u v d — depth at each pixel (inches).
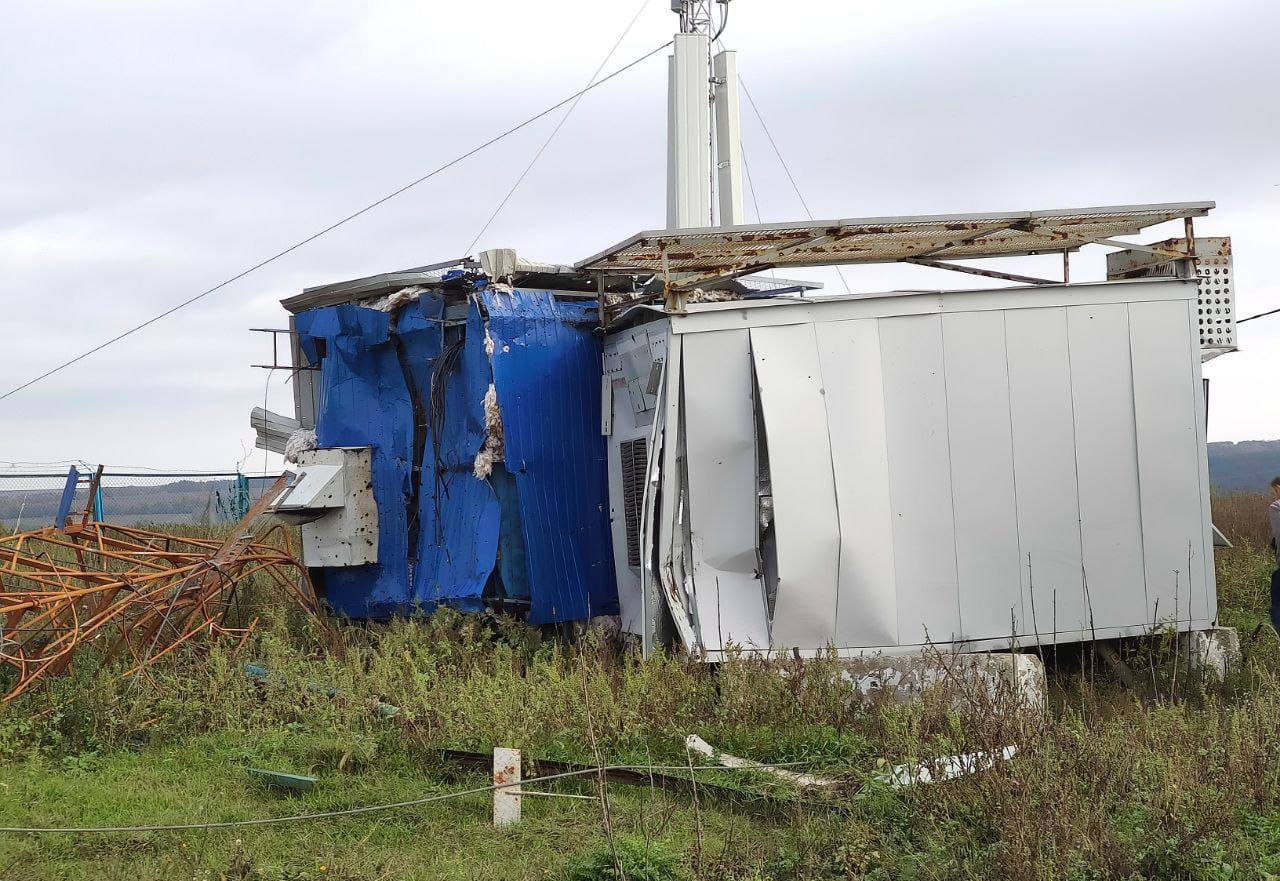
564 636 448.5
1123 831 233.9
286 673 353.1
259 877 225.8
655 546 380.2
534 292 463.5
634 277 497.7
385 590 485.4
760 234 372.5
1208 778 251.0
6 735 300.0
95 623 351.9
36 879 221.6
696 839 233.0
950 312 384.5
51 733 309.3
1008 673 356.5
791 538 366.6
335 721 320.8
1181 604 392.8
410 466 486.3
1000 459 383.9
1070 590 385.7
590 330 468.8
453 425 465.1
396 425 492.4
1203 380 421.7
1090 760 259.3
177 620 400.8
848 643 370.6
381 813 264.7
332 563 489.7
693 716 319.9
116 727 318.7
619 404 452.1
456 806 269.0
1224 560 552.4
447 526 465.4
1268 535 713.0
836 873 229.0
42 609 353.1
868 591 371.2
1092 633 382.9
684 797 273.4
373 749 298.0
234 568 428.5
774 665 337.7
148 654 361.4
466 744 303.1
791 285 558.9
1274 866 217.5
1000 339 386.0
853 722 312.0
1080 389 390.0
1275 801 252.4
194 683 346.0
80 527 402.0
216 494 818.2
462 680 354.9
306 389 559.2
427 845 247.9
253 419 584.4
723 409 377.4
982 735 273.1
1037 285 393.4
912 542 376.5
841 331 380.2
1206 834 226.2
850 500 372.2
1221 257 425.1
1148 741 278.1
